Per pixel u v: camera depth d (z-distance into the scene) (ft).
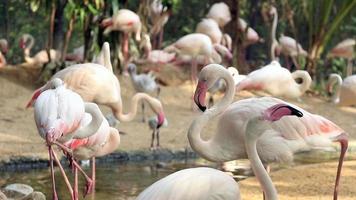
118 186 33.99
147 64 66.08
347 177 33.99
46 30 85.66
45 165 38.40
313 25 70.28
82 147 30.60
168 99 59.52
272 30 71.72
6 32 82.07
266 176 20.48
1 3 81.71
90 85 39.09
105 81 39.75
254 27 84.99
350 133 49.49
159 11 69.41
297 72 47.11
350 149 44.86
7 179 35.09
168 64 66.85
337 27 70.28
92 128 29.43
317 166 36.50
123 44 64.03
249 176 37.01
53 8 61.41
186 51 62.49
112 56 63.82
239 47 71.82
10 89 57.47
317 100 62.49
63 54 62.90
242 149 28.48
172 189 19.31
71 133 28.76
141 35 66.90
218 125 28.81
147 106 56.39
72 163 29.45
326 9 69.00
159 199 18.94
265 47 86.38
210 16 72.84
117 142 32.76
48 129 27.22
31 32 85.56
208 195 19.95
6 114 50.11
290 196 30.30
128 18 61.57
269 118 19.58
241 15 85.46
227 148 28.43
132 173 37.24
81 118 28.58
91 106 29.37
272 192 20.43
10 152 38.50
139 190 33.24
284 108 19.53
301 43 84.99
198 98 28.09
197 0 85.81
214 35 69.51
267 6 72.95
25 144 40.78
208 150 28.14
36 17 83.82
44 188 33.35
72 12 58.75
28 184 34.12
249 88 45.37
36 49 88.63
